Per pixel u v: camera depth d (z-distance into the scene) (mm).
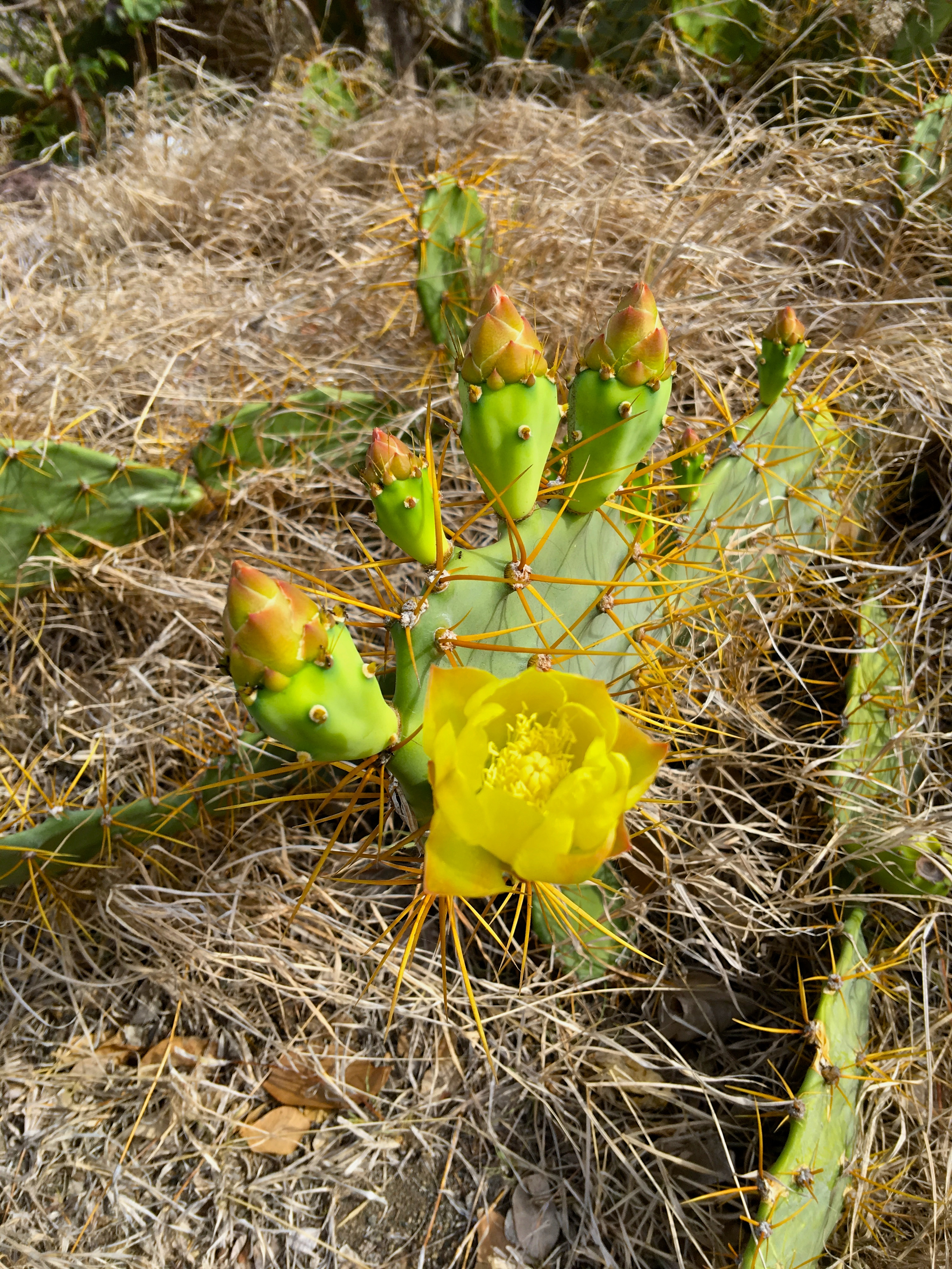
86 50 1091
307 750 236
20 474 471
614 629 340
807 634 480
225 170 784
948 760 459
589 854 203
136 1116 397
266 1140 386
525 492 277
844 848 404
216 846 437
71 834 396
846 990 366
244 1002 416
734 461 396
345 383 565
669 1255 348
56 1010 425
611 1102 379
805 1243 328
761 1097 371
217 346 606
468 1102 385
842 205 627
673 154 717
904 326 541
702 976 406
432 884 210
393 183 737
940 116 587
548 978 397
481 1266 356
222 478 514
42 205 874
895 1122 381
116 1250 368
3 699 502
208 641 478
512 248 561
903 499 561
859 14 673
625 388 275
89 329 618
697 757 388
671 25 780
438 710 219
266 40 1064
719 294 540
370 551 520
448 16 1111
